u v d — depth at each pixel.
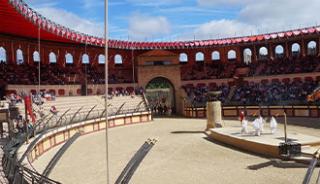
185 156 25.56
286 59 59.25
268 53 62.34
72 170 22.09
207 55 66.06
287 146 22.44
